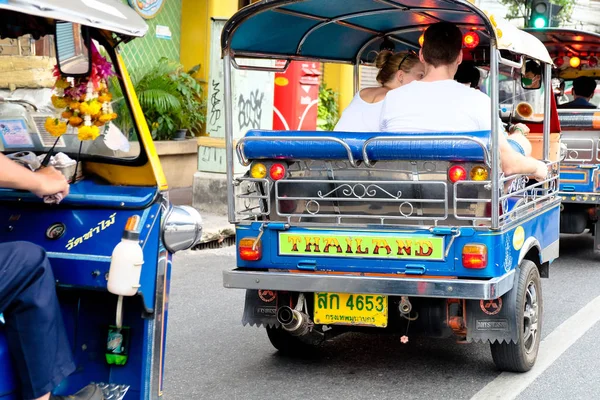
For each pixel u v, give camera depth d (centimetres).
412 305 554
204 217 1115
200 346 657
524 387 557
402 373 592
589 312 765
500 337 544
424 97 562
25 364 335
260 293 574
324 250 547
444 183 524
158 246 384
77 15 342
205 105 1312
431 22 674
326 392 552
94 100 380
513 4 2262
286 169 557
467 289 510
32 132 408
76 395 371
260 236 559
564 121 975
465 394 546
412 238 530
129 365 396
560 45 1107
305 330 562
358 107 630
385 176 538
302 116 1295
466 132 514
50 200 368
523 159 557
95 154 403
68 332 401
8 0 317
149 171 391
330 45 713
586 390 551
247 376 585
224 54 563
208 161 1158
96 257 371
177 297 809
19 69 395
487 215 522
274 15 582
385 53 673
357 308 545
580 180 973
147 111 1198
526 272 567
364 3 592
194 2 1333
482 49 746
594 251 1054
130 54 1250
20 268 328
